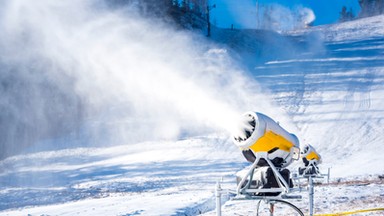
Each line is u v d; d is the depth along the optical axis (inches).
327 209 302.7
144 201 443.8
